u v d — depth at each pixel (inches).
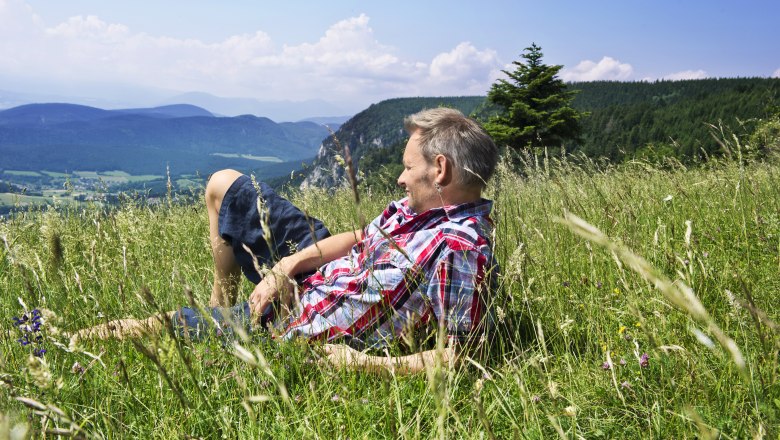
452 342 86.8
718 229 148.1
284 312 107.0
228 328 91.8
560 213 138.9
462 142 103.4
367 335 99.7
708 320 32.2
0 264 132.9
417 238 101.2
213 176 126.6
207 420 78.5
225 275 128.0
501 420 78.1
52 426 70.9
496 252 111.4
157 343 62.1
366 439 71.7
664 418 71.1
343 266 108.3
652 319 88.4
